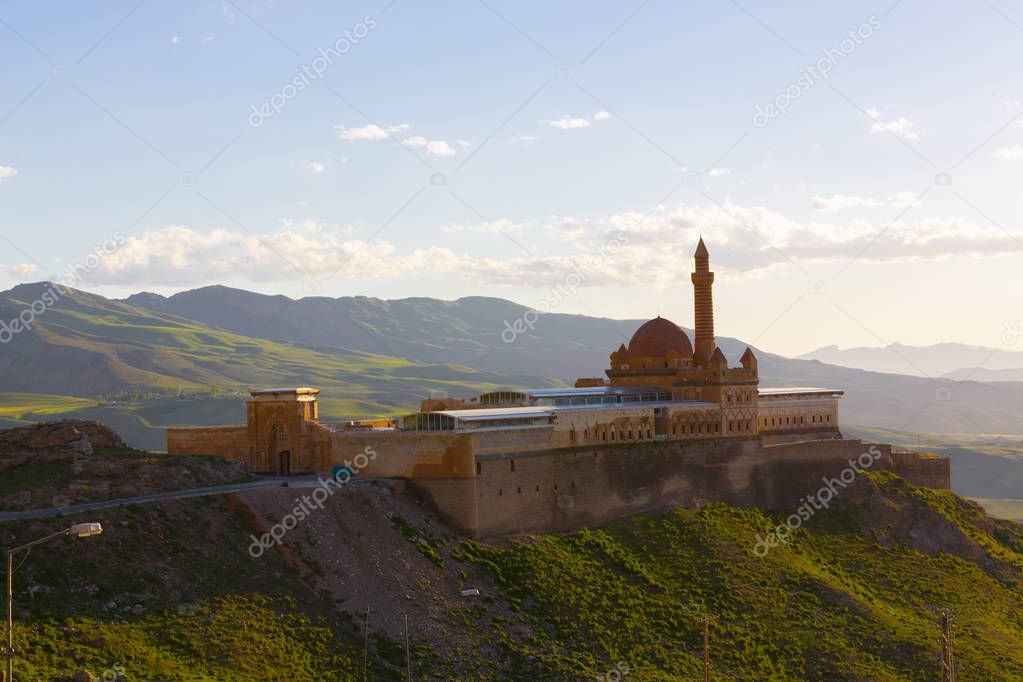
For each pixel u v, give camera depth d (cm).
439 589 12638
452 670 11331
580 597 13500
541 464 15200
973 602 16862
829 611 14988
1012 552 19662
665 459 17212
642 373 18862
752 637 13862
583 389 17625
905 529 18975
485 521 14225
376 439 14688
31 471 12731
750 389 18775
